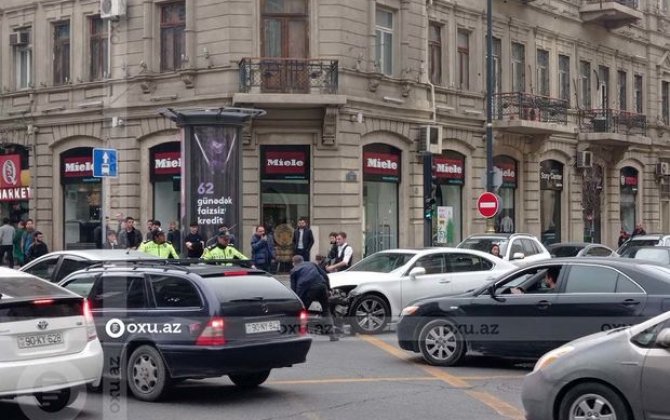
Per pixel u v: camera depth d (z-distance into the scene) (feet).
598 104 134.51
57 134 101.65
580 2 130.11
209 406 34.73
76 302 32.58
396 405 34.83
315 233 90.07
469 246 73.05
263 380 38.60
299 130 90.17
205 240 73.61
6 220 90.79
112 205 95.86
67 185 101.81
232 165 74.38
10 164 105.81
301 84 87.86
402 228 99.30
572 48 128.67
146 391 35.50
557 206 126.52
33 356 30.83
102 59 99.14
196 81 90.12
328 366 44.60
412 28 99.35
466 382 39.86
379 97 95.25
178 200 92.99
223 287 35.24
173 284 35.76
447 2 105.09
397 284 57.52
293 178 90.48
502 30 114.42
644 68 147.43
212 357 33.99
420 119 100.89
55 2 101.50
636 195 145.28
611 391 26.50
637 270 39.88
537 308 41.34
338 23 90.22
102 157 63.98
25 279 33.32
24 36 104.47
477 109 110.42
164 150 93.30
